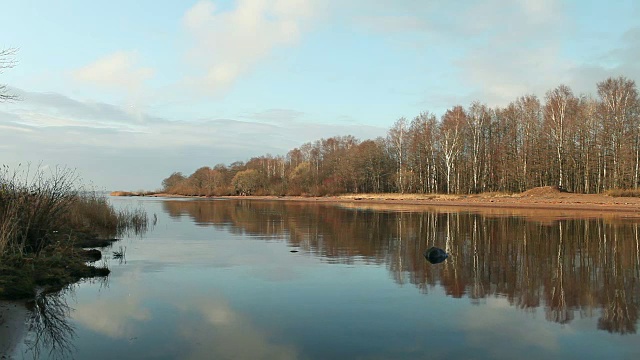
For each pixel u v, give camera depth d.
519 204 41.91
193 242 17.98
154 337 6.72
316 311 8.10
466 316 7.79
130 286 10.06
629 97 49.69
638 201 38.25
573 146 54.44
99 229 21.31
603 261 13.05
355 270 11.91
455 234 20.06
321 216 32.72
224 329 7.10
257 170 99.69
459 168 62.47
